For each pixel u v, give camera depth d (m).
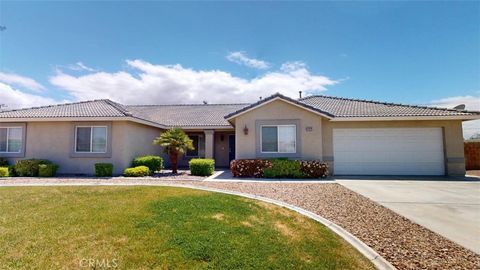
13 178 14.32
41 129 16.67
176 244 5.00
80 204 7.68
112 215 6.61
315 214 7.43
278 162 14.87
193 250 4.77
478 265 4.48
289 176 14.77
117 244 4.96
